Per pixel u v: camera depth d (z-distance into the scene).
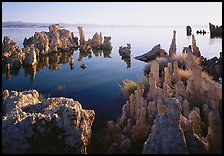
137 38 80.88
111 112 17.67
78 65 34.53
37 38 45.41
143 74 27.81
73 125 10.49
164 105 12.18
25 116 10.83
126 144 11.95
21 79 26.95
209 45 54.41
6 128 10.09
